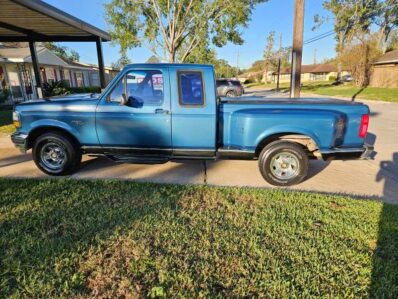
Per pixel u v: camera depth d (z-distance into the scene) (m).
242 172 5.27
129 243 2.88
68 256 2.67
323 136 4.30
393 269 2.54
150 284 2.35
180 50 21.41
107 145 4.73
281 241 2.96
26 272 2.46
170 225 3.22
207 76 4.39
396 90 25.28
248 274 2.47
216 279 2.42
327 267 2.57
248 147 4.46
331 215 3.52
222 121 4.53
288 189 4.48
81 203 3.74
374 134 8.70
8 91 16.64
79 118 4.62
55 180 4.55
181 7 17.61
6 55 17.75
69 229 3.12
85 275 2.43
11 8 7.19
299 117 4.26
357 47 31.81
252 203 3.85
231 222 3.33
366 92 24.06
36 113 4.69
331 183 4.79
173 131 4.53
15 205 3.66
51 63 21.83
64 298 2.19
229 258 2.67
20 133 4.82
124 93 4.50
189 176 5.01
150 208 3.62
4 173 5.02
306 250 2.81
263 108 4.49
